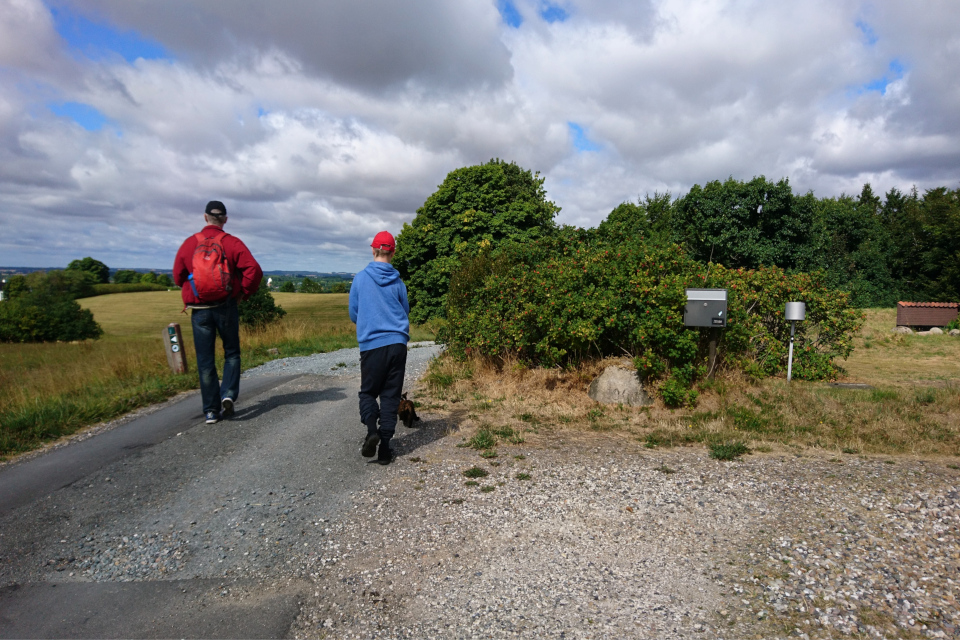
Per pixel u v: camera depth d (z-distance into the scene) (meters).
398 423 5.71
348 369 9.80
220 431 5.36
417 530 3.18
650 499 3.59
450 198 29.05
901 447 4.83
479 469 4.18
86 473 4.25
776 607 2.34
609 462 4.41
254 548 3.02
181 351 8.97
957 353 13.62
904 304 22.73
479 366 8.06
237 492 3.81
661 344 6.70
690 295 6.63
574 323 6.85
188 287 5.42
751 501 3.53
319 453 4.66
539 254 8.92
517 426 5.68
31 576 2.78
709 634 2.18
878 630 2.16
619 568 2.72
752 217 33.47
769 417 5.90
